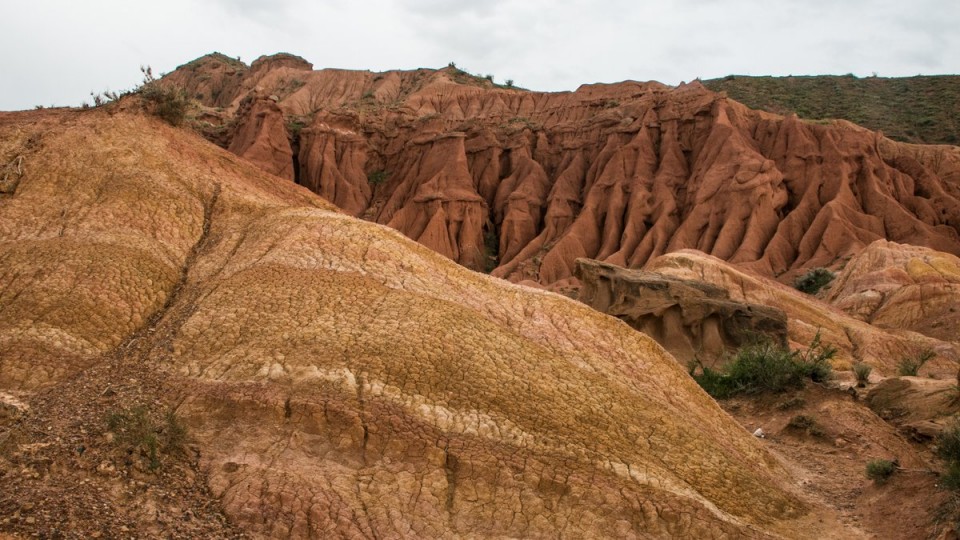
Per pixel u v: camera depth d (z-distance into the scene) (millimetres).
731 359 32719
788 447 22031
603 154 104938
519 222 101500
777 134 93000
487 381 17688
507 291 23781
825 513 16672
